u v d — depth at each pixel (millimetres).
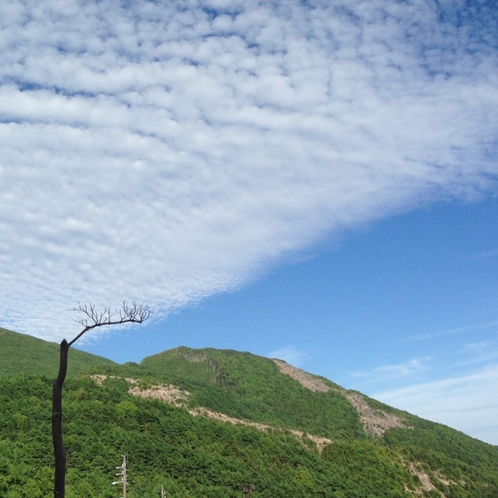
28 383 109438
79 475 77000
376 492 117812
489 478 148375
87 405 105438
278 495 97688
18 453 78062
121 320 21344
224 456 107312
